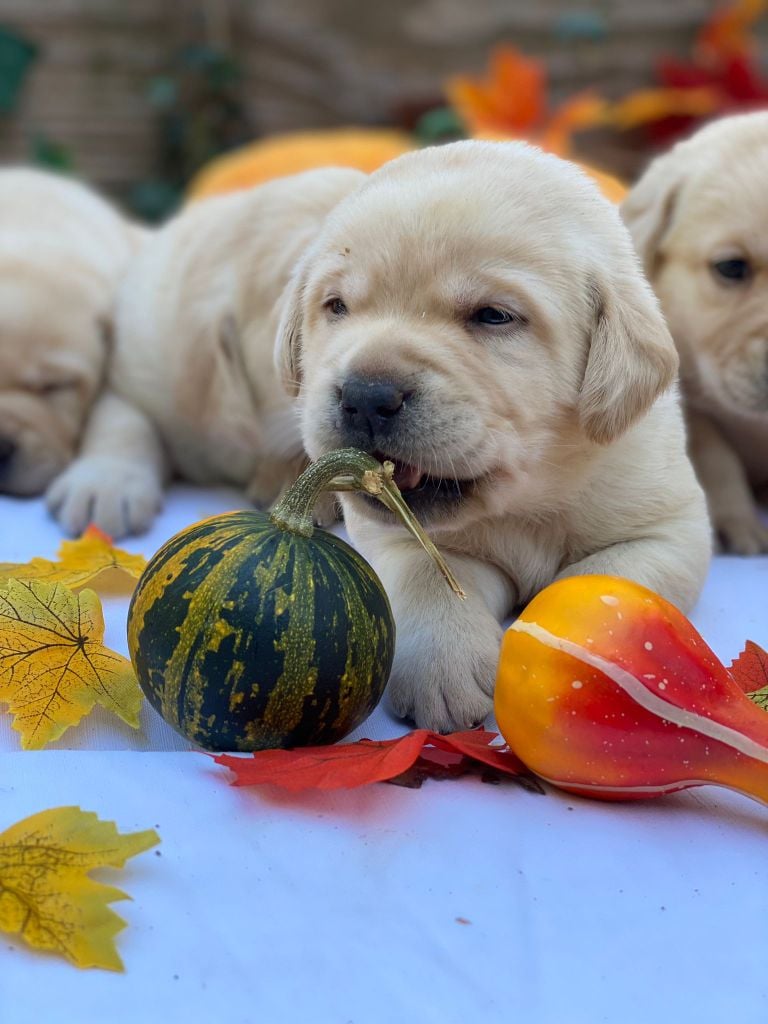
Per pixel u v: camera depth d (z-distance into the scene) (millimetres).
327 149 672
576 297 310
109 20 1103
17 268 543
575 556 354
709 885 228
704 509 363
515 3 1159
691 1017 194
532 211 309
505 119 874
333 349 303
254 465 495
